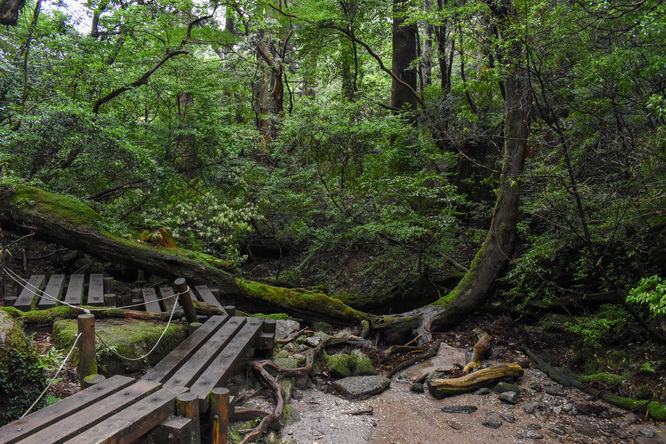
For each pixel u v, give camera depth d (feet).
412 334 24.04
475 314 26.40
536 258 23.48
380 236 31.01
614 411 15.92
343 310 25.43
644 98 18.17
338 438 13.47
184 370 12.05
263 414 13.33
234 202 34.35
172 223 30.94
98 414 8.56
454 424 14.90
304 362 18.08
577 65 21.74
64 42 26.14
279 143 34.53
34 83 24.67
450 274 29.94
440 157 35.24
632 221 19.80
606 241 20.12
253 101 48.47
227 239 32.04
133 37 32.68
